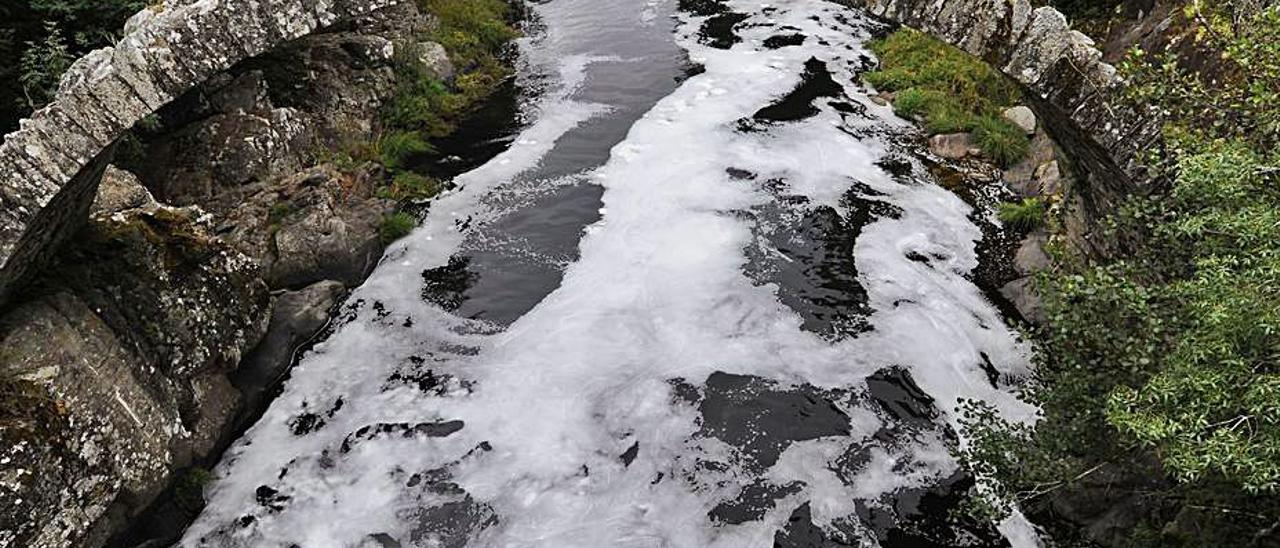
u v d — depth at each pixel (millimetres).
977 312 9625
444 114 15055
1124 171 6406
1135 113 6277
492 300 10312
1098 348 5773
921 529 7148
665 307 9875
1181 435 4254
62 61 9664
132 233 7816
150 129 11086
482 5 19422
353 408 8789
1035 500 6898
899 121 14211
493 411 8609
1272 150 4934
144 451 7047
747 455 7906
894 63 16125
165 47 6145
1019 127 13250
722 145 13586
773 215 11570
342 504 7688
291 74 13023
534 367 9133
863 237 11055
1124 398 4652
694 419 8297
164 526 7398
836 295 9961
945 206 11719
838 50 17438
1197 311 4480
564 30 19547
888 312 9664
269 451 8320
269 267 10227
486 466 7969
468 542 7242
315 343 9695
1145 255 5816
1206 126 5984
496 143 14219
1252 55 5180
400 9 16703
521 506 7531
